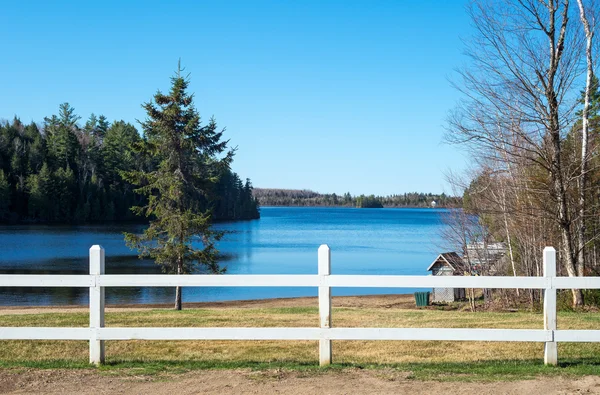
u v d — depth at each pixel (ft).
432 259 205.36
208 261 86.22
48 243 222.48
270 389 22.84
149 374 25.32
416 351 32.01
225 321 43.29
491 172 76.48
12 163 343.87
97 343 26.78
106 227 308.81
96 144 384.06
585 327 39.52
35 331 26.50
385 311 52.21
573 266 64.34
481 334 26.02
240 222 491.72
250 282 26.09
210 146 90.79
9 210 330.13
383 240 307.58
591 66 60.90
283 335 26.30
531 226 85.20
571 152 69.82
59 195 339.77
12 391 22.82
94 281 26.43
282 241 293.64
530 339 26.14
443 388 22.88
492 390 22.54
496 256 105.60
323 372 25.34
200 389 22.93
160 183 86.63
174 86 88.43
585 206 67.00
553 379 24.08
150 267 157.48
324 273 26.23
